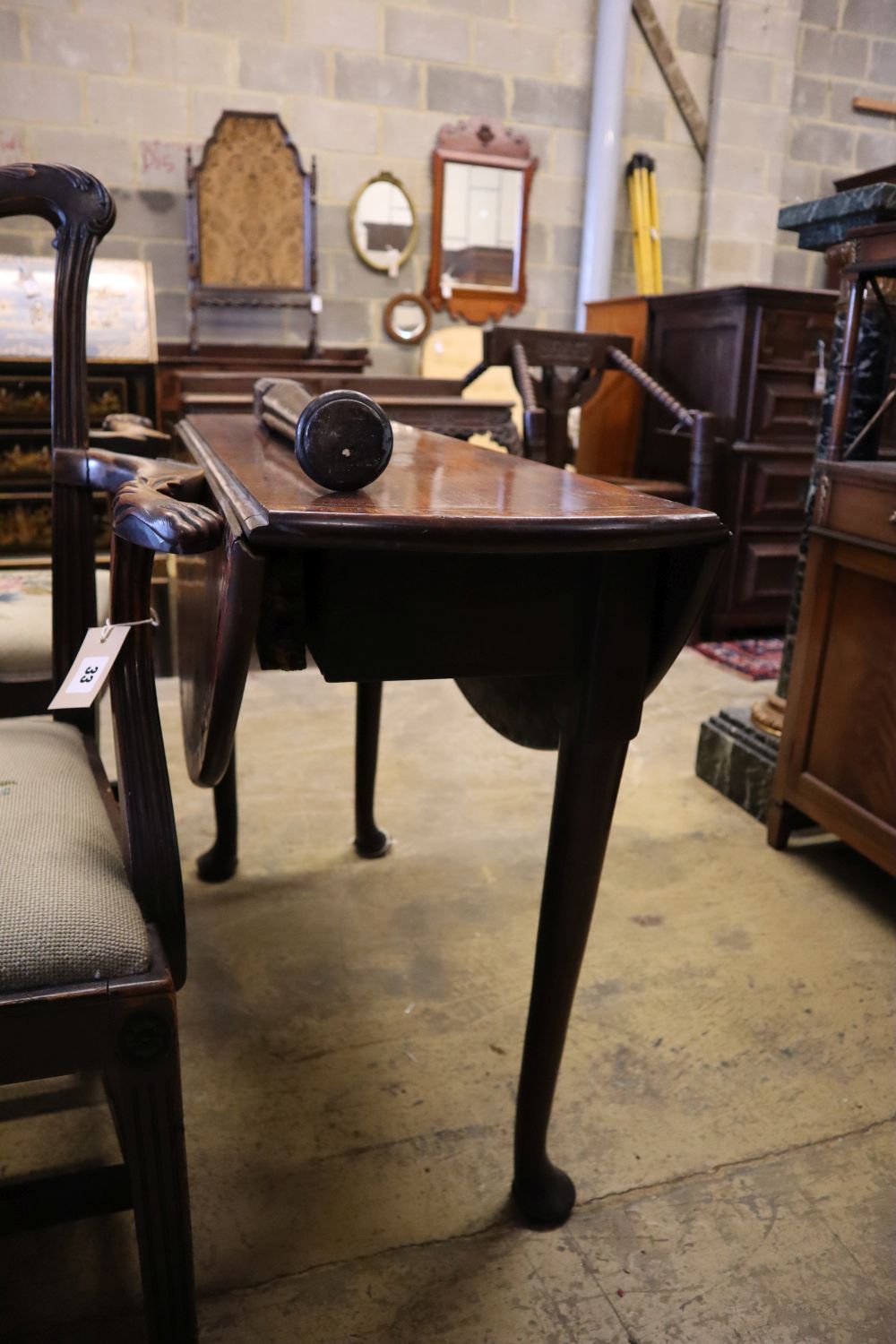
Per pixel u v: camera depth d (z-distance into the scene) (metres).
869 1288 1.05
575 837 0.97
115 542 0.82
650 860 1.99
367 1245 1.09
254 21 4.20
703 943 1.70
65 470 1.21
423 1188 1.17
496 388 4.76
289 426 1.18
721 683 3.24
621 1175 1.19
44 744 1.07
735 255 5.16
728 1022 1.48
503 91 4.62
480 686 1.21
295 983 1.55
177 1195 0.77
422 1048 1.41
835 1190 1.18
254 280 4.26
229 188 4.16
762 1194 1.17
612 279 5.05
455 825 2.11
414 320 4.71
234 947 1.64
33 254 4.19
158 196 4.25
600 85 4.65
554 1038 1.06
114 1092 0.82
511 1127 1.27
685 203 5.09
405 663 0.84
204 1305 1.01
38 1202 0.87
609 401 4.29
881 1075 1.38
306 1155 1.21
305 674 3.11
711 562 0.83
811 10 5.00
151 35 4.10
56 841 0.82
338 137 4.43
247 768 2.38
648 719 2.86
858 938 1.73
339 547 0.72
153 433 1.50
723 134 4.96
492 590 0.84
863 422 2.12
